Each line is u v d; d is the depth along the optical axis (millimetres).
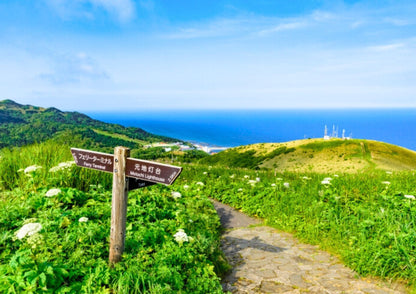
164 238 4875
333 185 9773
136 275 3607
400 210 6434
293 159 108875
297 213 8398
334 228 6789
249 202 10508
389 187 8961
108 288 3441
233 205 11141
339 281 4637
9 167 7973
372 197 7945
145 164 3793
